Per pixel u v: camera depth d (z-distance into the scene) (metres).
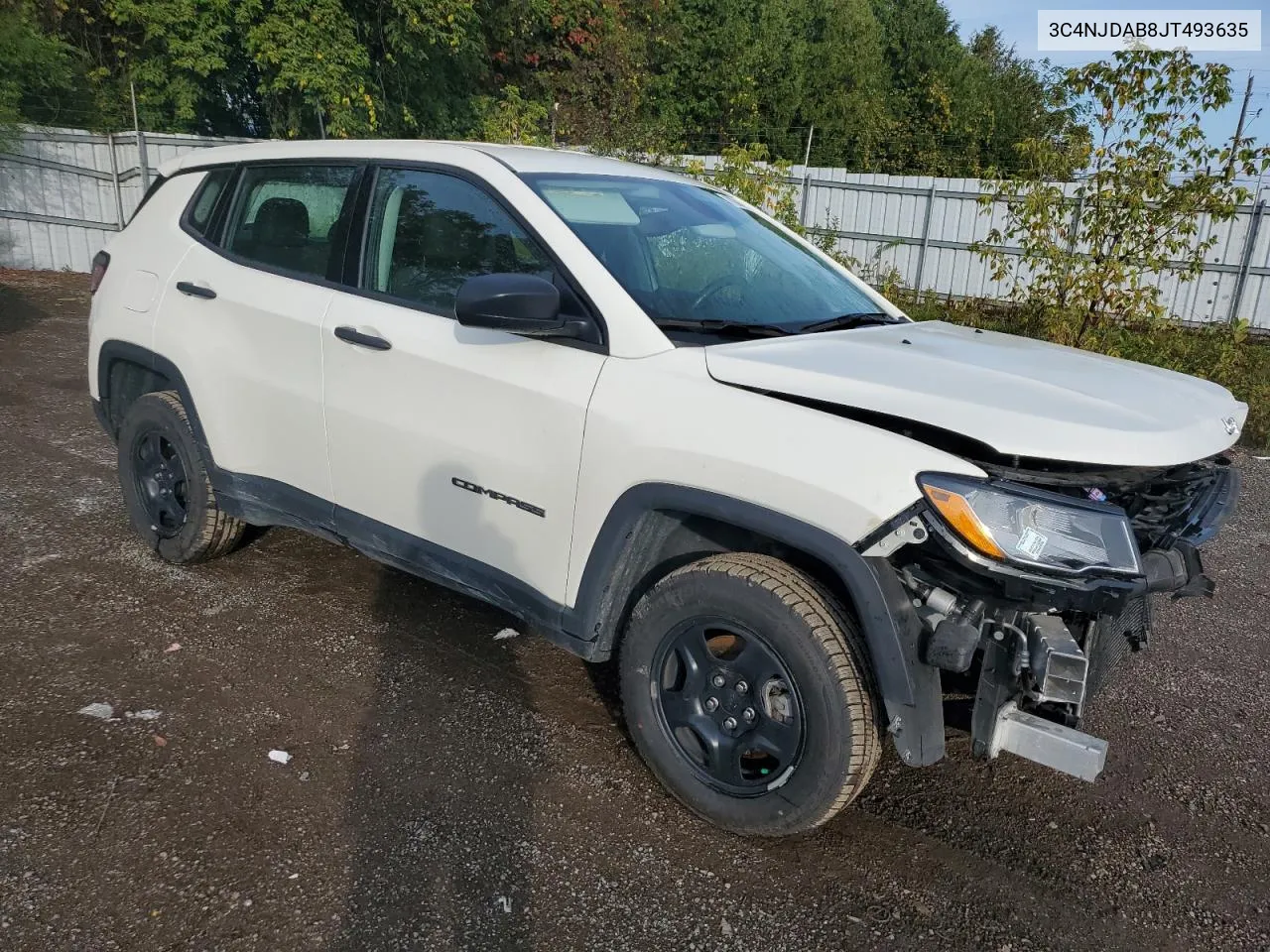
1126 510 2.53
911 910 2.51
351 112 15.99
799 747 2.52
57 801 2.71
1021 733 2.41
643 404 2.66
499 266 3.07
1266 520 6.05
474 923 2.37
